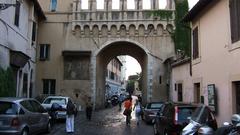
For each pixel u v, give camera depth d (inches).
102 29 1317.7
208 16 672.4
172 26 1299.2
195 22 773.3
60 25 1322.6
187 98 839.7
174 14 1301.7
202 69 710.5
